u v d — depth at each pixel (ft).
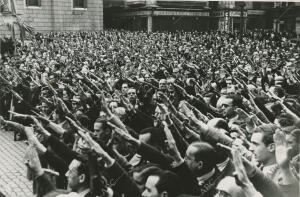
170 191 15.93
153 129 21.77
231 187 14.64
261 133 19.24
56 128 26.13
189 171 17.54
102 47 128.67
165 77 64.08
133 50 121.90
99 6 166.40
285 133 21.12
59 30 154.30
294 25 135.64
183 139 22.07
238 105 28.40
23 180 40.57
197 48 121.90
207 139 19.13
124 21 200.03
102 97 29.63
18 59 104.73
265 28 150.10
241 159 14.46
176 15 181.57
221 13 165.89
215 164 17.35
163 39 142.10
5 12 114.42
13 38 115.24
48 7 149.89
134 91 42.65
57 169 20.89
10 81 71.92
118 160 21.61
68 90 50.88
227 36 139.95
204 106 32.32
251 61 85.46
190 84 50.03
